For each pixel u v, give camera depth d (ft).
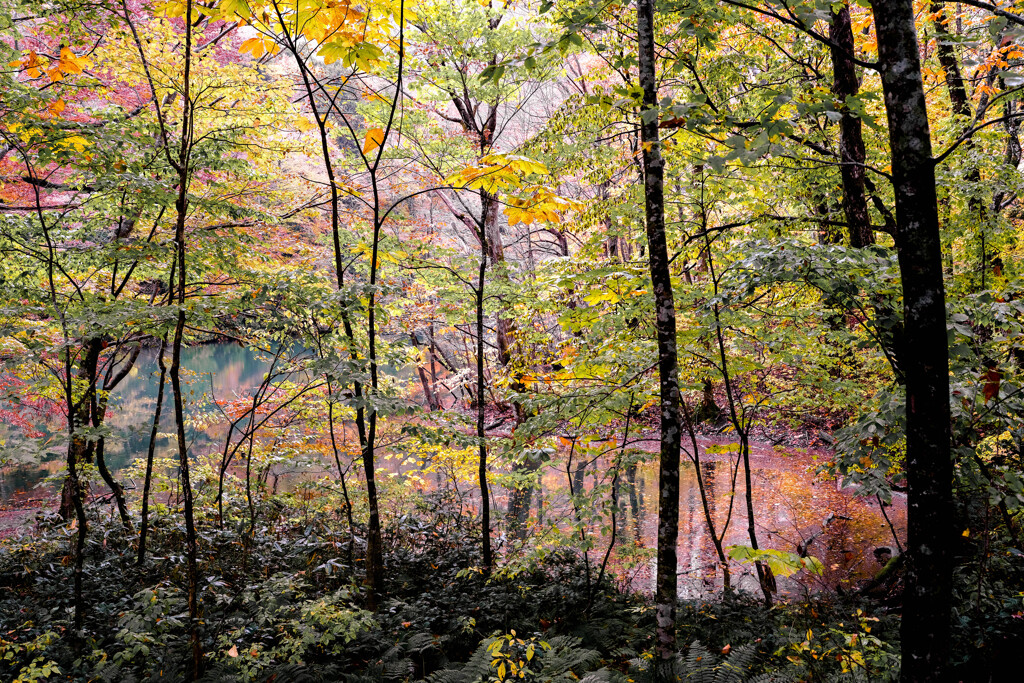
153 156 23.36
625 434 21.03
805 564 6.80
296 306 18.20
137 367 96.43
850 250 14.71
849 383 21.68
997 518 19.72
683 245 21.97
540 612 20.08
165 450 49.24
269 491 33.42
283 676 15.17
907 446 9.25
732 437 49.52
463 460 28.81
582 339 23.12
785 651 16.03
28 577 24.18
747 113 16.30
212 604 19.79
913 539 9.12
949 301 15.39
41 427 37.68
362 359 18.89
